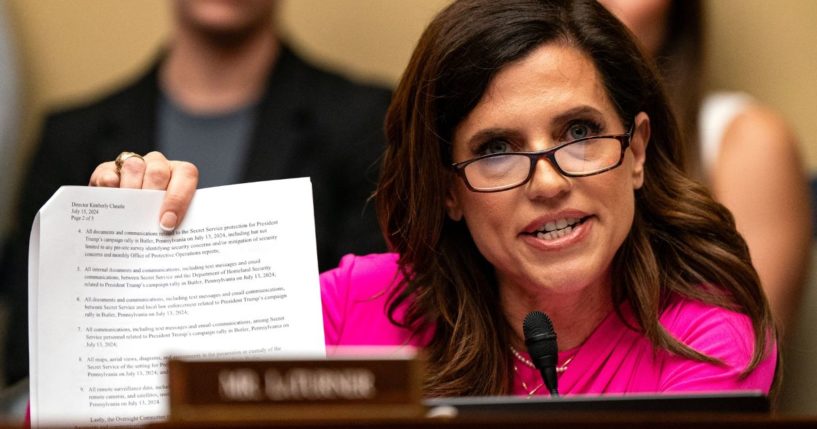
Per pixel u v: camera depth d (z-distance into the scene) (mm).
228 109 6113
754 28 6793
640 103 3512
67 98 7023
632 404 2445
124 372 3191
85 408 3146
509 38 3328
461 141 3424
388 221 3744
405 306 3787
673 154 3693
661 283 3650
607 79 3406
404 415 2176
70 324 3197
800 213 5574
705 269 3645
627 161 3400
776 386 3713
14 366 5965
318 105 6027
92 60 7039
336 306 3904
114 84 7008
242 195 3357
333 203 5887
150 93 6207
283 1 6945
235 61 6125
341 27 6945
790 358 5645
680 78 5605
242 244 3322
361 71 6910
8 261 6559
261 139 5977
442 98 3416
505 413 2426
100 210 3287
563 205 3297
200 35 6109
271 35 6203
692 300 3621
